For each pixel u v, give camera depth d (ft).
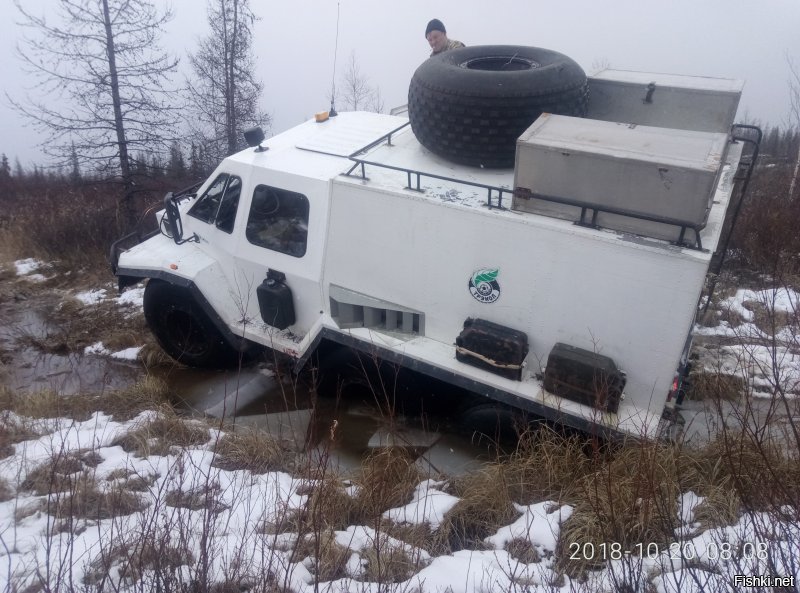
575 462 11.84
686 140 10.95
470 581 9.43
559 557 10.00
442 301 13.01
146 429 14.01
